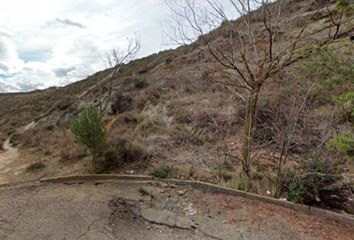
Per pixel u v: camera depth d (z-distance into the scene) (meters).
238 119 8.41
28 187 5.91
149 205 4.77
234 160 6.48
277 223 4.04
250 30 5.56
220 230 3.90
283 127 5.36
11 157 9.60
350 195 4.38
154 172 6.09
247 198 4.90
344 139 3.72
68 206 4.77
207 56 10.86
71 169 6.88
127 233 3.88
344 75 4.07
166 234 3.84
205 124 8.87
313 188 4.50
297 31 6.02
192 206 4.69
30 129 18.67
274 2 5.73
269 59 5.38
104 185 5.78
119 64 20.00
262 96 7.04
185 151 7.38
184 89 12.90
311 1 5.70
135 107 14.01
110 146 7.04
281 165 5.00
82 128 6.46
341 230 3.80
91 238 3.73
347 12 4.48
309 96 5.70
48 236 3.78
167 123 9.92
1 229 4.00
